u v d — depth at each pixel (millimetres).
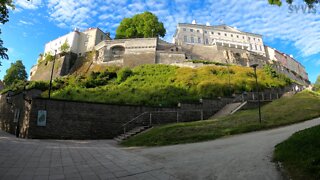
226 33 88312
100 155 10688
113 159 9664
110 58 57969
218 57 62875
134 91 30422
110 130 20000
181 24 84125
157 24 70062
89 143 16250
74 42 69688
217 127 15836
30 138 17297
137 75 41344
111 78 43062
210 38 85812
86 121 19359
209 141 13094
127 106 21031
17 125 20484
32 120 17672
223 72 41094
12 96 25531
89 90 31047
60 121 18547
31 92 28406
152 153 10969
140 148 13102
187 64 48094
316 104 21062
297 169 5965
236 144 10977
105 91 30609
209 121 18234
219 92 30141
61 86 36375
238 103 25375
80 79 40156
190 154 9828
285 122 15969
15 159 9133
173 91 30281
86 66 59969
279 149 7957
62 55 65000
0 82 67625
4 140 14812
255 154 8406
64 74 61219
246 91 31625
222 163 7746
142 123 21219
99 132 19594
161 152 11047
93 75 42812
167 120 22375
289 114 18234
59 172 7539
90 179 6797
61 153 11055
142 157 10047
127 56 55812
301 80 86250
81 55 65750
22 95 21609
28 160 9125
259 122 16266
